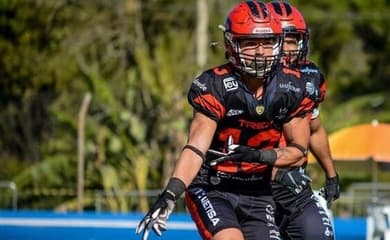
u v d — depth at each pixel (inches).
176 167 579.2
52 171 1818.4
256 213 634.2
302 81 605.6
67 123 1818.4
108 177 1780.3
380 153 1304.1
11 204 1790.1
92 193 1760.6
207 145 590.6
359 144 1318.9
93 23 2252.7
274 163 593.3
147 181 1838.1
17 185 1814.7
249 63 587.8
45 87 2263.8
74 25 2276.1
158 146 1840.6
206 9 2161.7
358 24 2849.4
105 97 1833.2
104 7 2282.2
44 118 1977.1
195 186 630.5
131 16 2249.0
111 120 1811.0
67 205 1754.4
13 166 1962.4
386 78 2834.6
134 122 1818.4
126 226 1355.8
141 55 1893.5
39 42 2278.5
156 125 1843.0
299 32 685.9
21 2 2269.9
